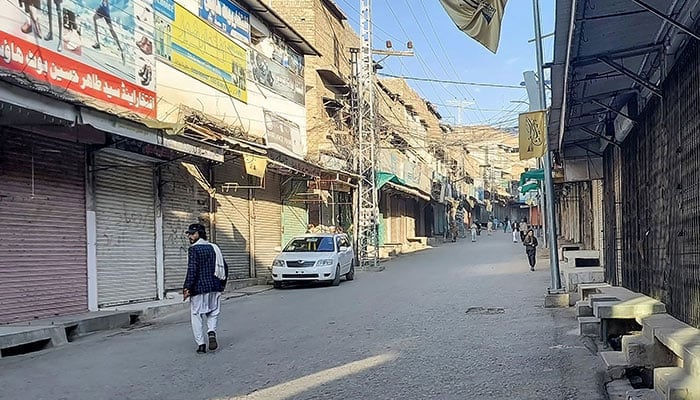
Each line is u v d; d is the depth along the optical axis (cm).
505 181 9238
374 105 3180
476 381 740
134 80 1471
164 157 1552
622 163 1216
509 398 664
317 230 2825
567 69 771
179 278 1758
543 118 1341
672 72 771
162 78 1617
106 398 720
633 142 1080
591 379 732
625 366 725
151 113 1542
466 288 1834
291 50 2542
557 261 1436
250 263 2225
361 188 3006
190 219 1839
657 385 580
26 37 1123
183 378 809
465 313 1325
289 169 2175
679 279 759
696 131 671
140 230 1588
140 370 864
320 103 2967
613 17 641
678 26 629
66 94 1070
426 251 4169
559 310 1319
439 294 1705
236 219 2141
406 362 859
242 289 2042
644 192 987
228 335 1143
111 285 1463
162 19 1622
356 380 768
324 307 1514
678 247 761
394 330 1133
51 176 1288
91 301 1383
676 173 763
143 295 1588
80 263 1360
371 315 1339
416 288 1891
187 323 1341
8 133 1179
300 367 853
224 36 1973
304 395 709
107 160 1463
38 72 1148
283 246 2497
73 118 1060
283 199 2522
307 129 2867
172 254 1730
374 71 3231
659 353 704
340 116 3155
